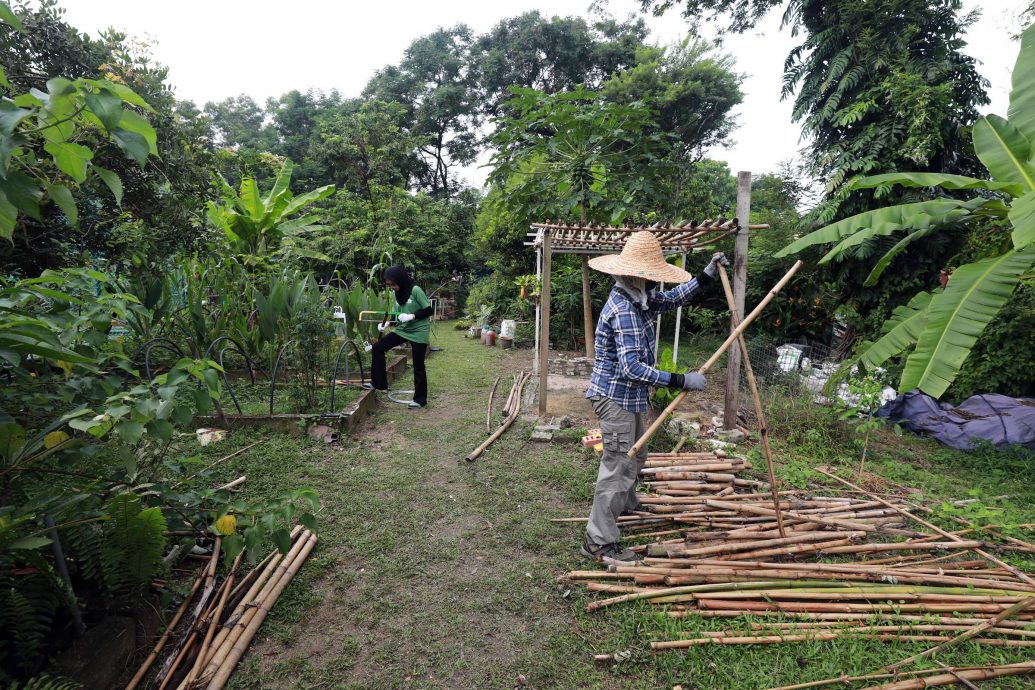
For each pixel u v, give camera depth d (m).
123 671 1.96
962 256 5.95
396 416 5.25
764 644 2.16
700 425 4.93
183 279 6.85
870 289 7.42
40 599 1.87
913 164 7.23
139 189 4.54
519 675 2.05
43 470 1.93
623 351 2.52
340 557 2.80
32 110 1.37
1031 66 3.72
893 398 5.32
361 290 7.35
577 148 7.10
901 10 7.36
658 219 8.67
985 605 2.35
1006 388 5.28
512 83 23.91
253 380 5.63
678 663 2.08
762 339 7.50
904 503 3.43
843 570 2.58
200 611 2.25
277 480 3.62
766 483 3.70
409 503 3.42
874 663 2.06
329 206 16.11
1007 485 3.77
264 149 23.66
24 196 1.48
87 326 2.42
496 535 3.06
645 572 2.58
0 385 2.19
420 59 25.14
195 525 2.74
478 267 17.20
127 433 1.78
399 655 2.15
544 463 4.05
